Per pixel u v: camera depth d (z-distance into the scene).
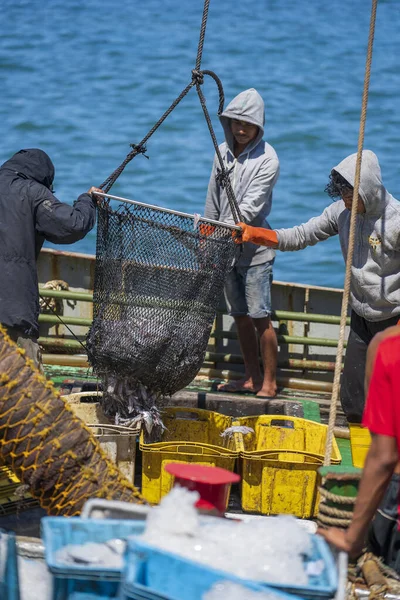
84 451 5.86
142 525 4.73
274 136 31.25
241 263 9.52
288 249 8.33
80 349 10.59
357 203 7.36
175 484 5.28
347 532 5.18
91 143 30.22
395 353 4.96
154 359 7.50
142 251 7.61
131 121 32.38
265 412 9.43
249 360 10.07
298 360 10.71
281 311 10.61
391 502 5.72
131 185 27.16
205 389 10.30
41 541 5.80
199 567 4.13
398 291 7.86
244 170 9.19
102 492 5.79
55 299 10.58
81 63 38.97
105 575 4.42
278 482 6.92
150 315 7.55
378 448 4.99
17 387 5.82
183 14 48.47
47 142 30.28
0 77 37.22
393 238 7.62
